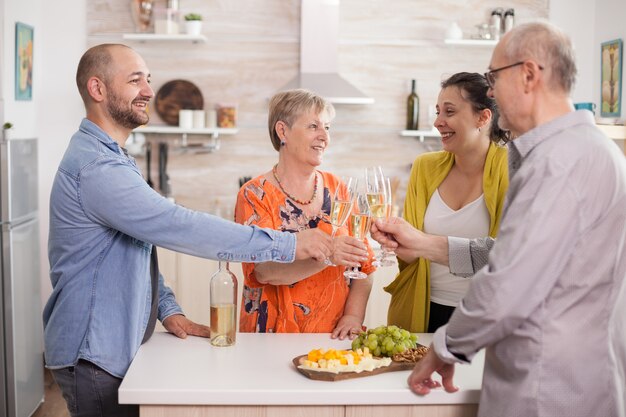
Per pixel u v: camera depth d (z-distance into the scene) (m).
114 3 4.98
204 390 1.84
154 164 5.12
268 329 2.40
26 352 3.97
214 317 2.22
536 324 1.68
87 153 2.12
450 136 2.35
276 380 1.92
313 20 4.87
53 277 2.20
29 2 4.70
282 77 5.08
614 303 1.70
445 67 5.12
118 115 2.19
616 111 4.67
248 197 2.41
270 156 5.14
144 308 2.23
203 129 4.90
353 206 2.25
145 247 2.20
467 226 2.40
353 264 2.17
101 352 2.12
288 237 2.14
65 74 4.98
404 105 5.14
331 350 2.02
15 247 3.79
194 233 2.08
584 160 1.65
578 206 1.63
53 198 2.17
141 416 1.87
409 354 2.06
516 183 1.71
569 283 1.67
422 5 5.07
